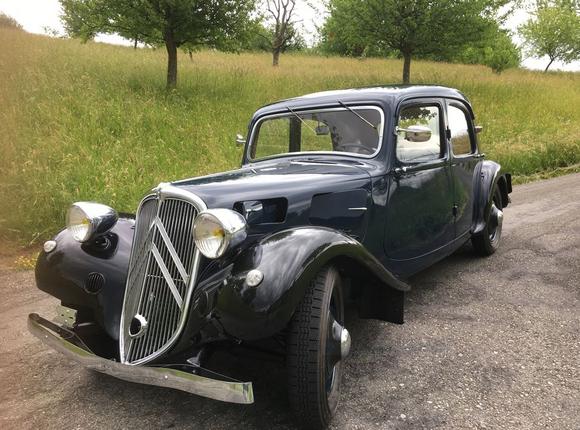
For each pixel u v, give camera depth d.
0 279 5.02
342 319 2.75
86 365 2.56
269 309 2.26
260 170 3.47
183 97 12.27
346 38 15.70
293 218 2.91
